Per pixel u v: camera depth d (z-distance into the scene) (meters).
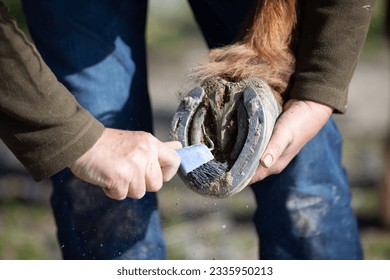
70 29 2.49
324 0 2.19
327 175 2.68
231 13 2.52
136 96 2.57
